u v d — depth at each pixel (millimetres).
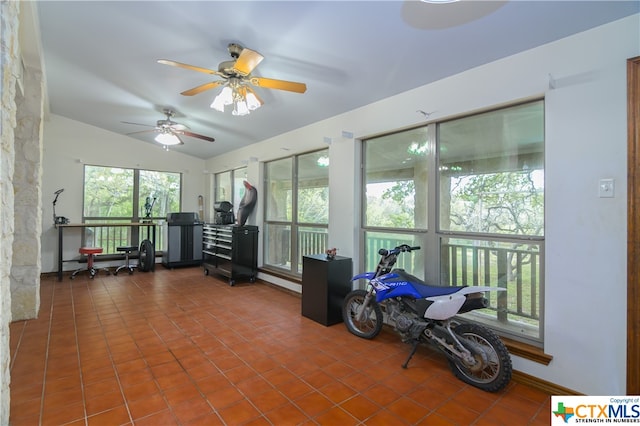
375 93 3316
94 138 6047
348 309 3309
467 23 2178
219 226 5633
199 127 5238
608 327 1997
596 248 2043
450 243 2961
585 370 2082
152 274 5906
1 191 1500
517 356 2371
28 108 3482
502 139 2617
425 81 2961
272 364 2584
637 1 1817
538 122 2418
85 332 3178
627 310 1928
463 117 2840
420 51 2549
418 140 3223
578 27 2072
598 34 2035
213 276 5785
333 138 4020
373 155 3674
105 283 5191
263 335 3158
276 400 2109
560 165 2195
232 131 5242
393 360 2676
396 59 2703
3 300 1543
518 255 2547
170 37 2807
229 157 6496
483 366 2221
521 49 2359
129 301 4223
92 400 2076
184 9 2400
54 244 5719
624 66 1944
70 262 5824
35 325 3352
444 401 2121
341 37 2500
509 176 2576
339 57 2777
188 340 3020
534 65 2316
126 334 3141
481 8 2025
